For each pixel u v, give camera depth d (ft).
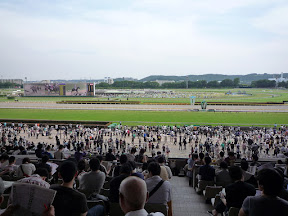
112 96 539.29
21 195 13.62
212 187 31.71
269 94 585.63
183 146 140.77
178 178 51.01
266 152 120.57
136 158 51.08
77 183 31.99
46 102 388.16
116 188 23.25
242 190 20.98
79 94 529.86
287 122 206.69
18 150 65.51
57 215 15.44
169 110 281.95
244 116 238.48
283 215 14.43
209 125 199.62
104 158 53.78
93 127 195.11
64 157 55.42
